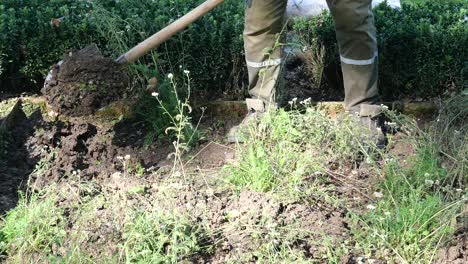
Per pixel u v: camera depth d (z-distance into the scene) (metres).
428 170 2.34
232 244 2.09
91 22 2.89
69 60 2.70
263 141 2.47
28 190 2.33
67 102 2.69
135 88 2.77
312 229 2.15
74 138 2.50
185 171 2.46
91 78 2.69
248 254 2.04
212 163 2.52
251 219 2.16
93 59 2.70
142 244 2.03
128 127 2.70
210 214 2.19
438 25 2.86
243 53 2.83
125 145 2.62
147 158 2.57
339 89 2.96
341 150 2.47
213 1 2.67
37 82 2.91
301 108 2.79
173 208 2.17
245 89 2.88
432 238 2.08
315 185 2.33
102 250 2.06
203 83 2.85
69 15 2.98
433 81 2.81
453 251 2.06
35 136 2.55
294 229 2.11
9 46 2.83
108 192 2.30
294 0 3.24
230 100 2.84
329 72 2.95
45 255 2.07
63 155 2.44
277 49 2.59
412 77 2.82
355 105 2.60
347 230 2.15
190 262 2.03
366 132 2.50
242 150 2.45
